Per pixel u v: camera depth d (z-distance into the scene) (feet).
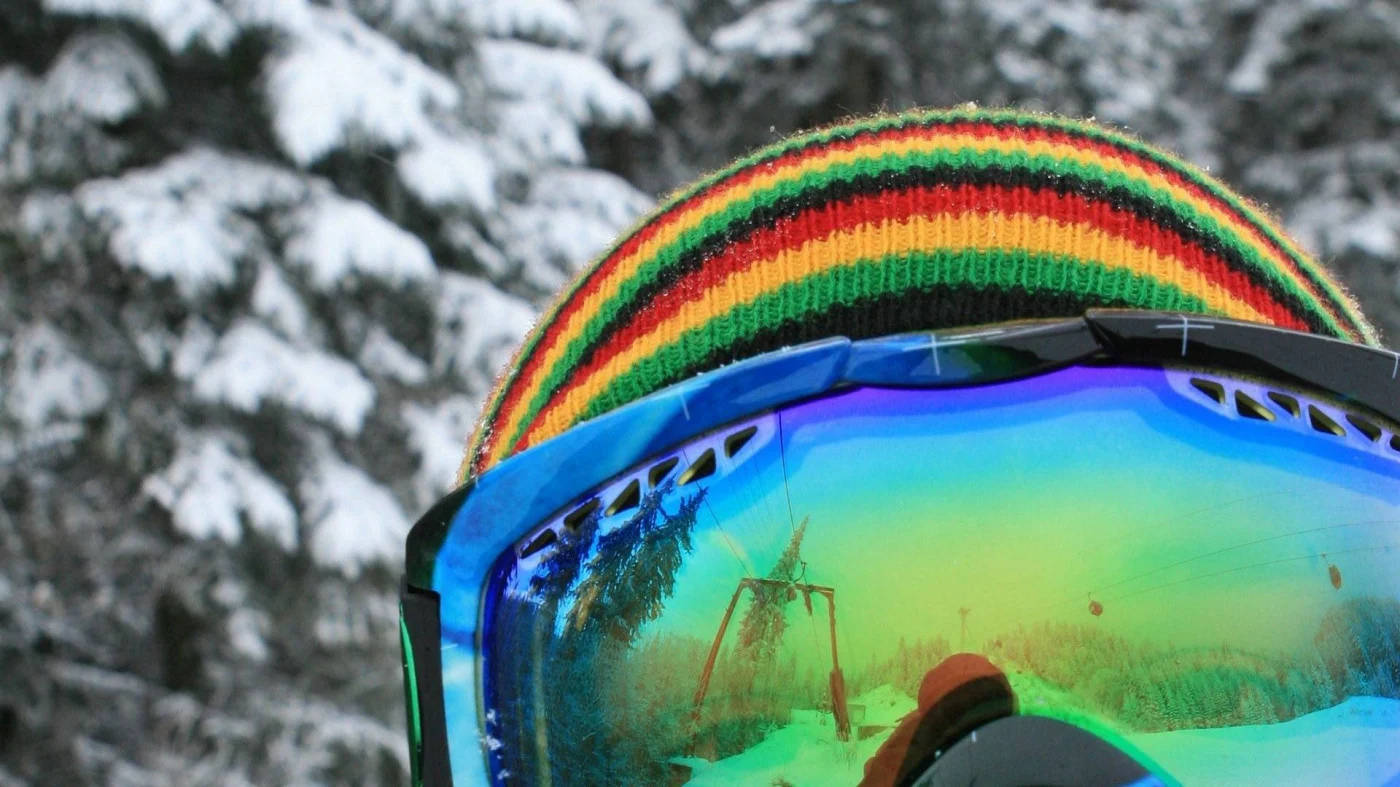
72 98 19.03
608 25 33.17
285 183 19.97
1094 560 1.97
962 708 1.97
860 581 2.00
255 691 19.58
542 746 2.08
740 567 2.05
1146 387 1.99
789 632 2.02
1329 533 1.96
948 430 2.01
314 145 19.11
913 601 1.99
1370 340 2.70
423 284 20.51
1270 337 1.97
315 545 19.08
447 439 20.77
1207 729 1.93
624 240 2.52
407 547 2.15
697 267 2.28
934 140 2.25
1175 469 1.98
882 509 2.00
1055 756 1.93
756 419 2.06
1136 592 1.96
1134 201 2.21
